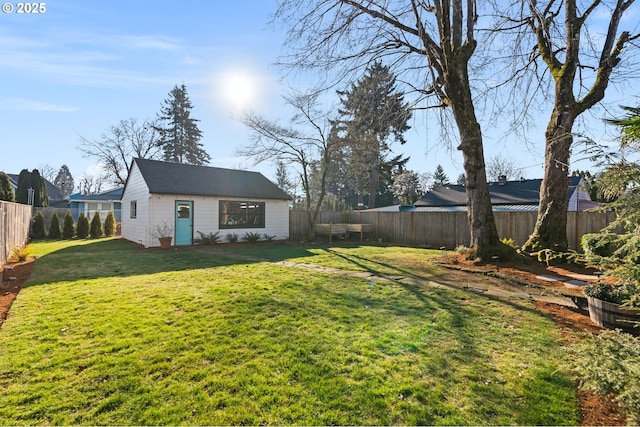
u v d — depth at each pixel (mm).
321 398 2340
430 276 6574
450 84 7625
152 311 4227
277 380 2570
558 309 4473
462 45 7926
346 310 4344
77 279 6195
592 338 2701
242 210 14523
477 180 7785
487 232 7727
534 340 3387
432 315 4168
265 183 16594
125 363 2828
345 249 11523
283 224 15875
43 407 2230
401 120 10719
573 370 2447
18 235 10195
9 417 2125
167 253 10344
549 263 7281
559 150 7656
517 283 5895
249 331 3553
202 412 2188
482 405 2271
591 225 9047
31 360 2875
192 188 13117
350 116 14859
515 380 2600
